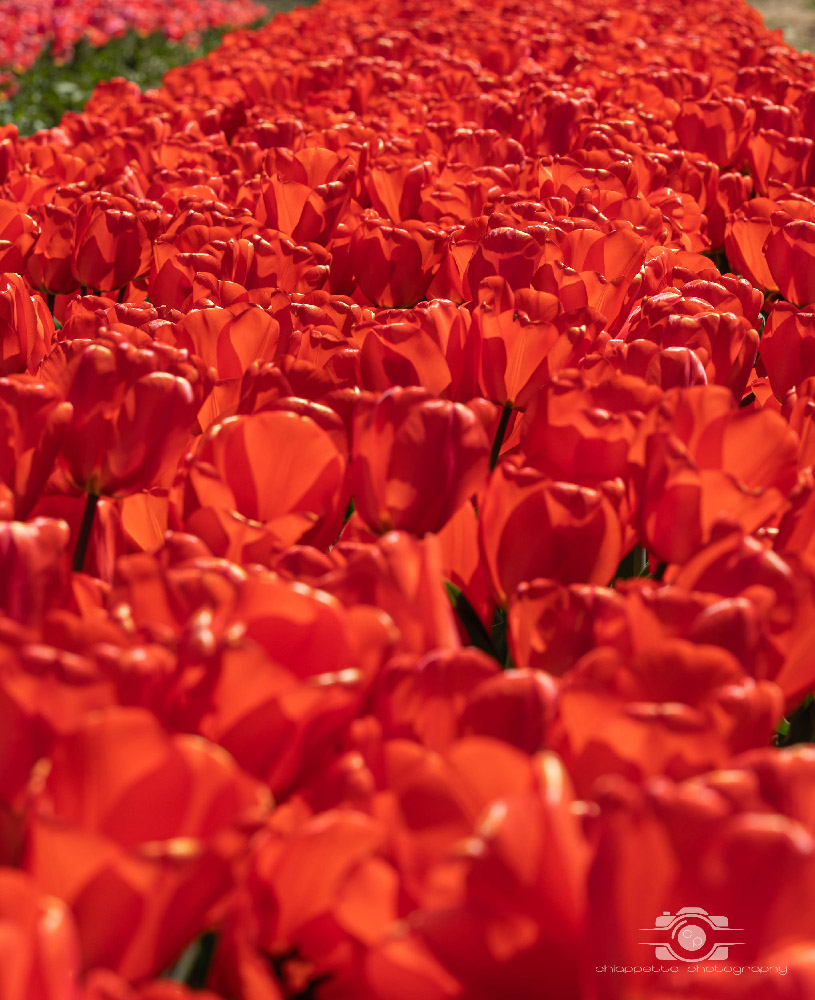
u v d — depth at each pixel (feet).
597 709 4.57
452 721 4.64
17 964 4.14
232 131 12.21
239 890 4.44
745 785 4.39
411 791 4.45
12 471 5.11
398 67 13.78
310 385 5.48
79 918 4.34
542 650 4.84
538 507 5.03
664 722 4.50
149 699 4.58
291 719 4.53
